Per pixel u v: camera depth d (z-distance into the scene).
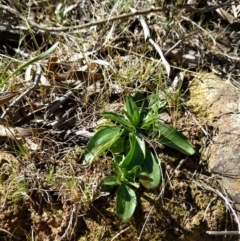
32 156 0.43
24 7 0.54
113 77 0.48
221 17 0.54
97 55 0.50
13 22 0.52
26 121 0.45
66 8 0.54
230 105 0.46
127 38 0.51
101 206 0.40
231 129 0.45
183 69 0.48
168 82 0.48
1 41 0.51
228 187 0.42
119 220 0.40
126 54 0.50
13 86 0.46
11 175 0.41
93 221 0.40
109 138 0.43
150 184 0.41
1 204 0.40
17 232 0.40
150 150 0.43
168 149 0.43
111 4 0.54
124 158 0.41
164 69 0.48
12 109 0.45
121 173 0.41
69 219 0.40
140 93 0.46
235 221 0.41
